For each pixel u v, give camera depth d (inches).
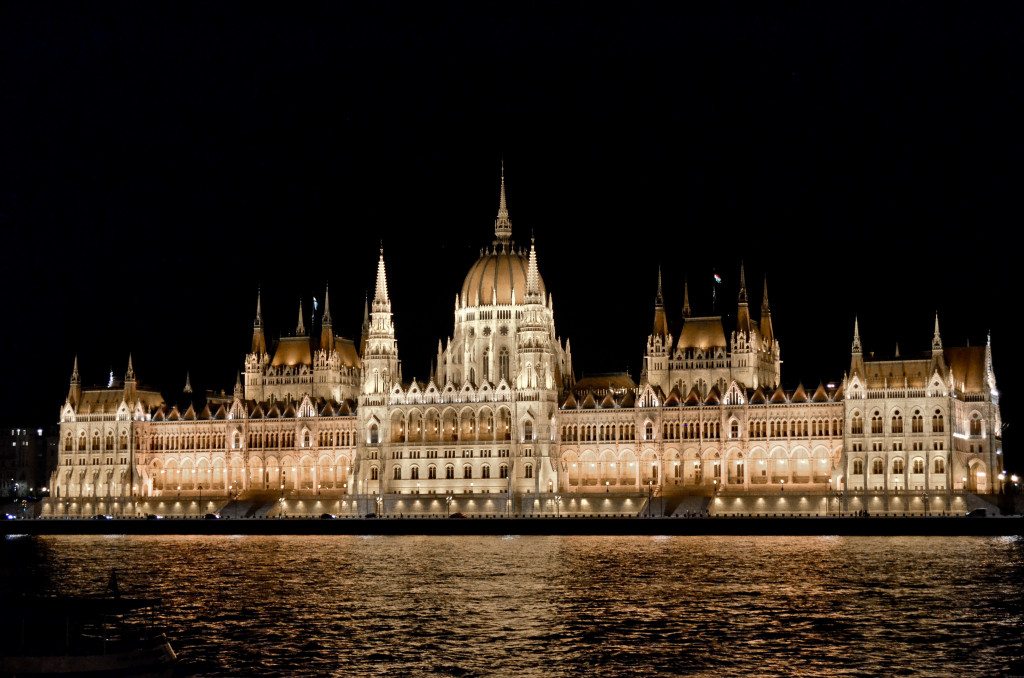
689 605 7071.9
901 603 7057.1
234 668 5669.3
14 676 4849.9
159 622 6663.4
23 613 6112.2
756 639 6161.4
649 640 6161.4
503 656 5861.2
